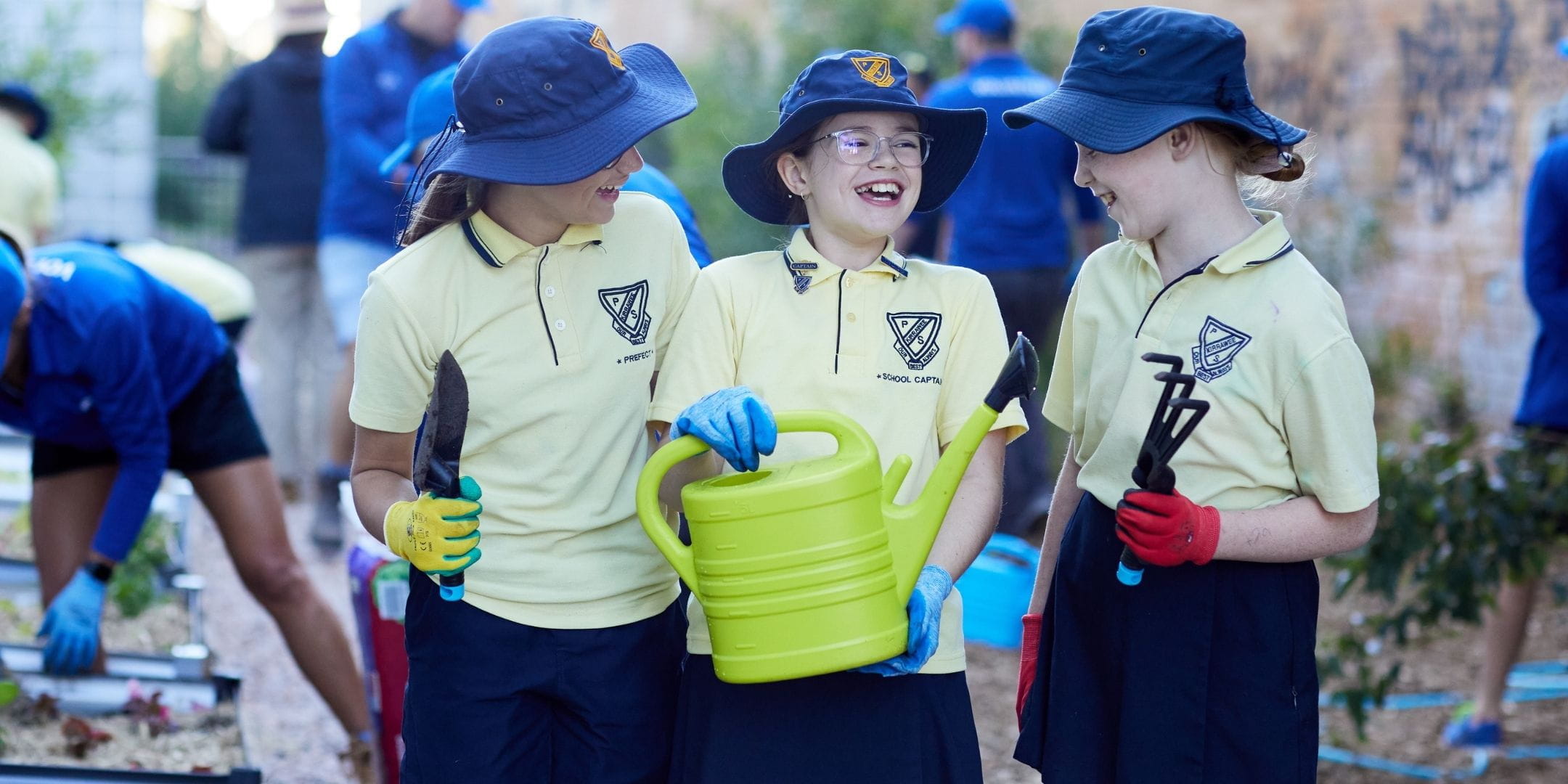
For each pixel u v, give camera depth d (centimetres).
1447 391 2423
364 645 1166
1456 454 1395
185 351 1255
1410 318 2564
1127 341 852
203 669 1484
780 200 910
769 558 743
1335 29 2725
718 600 757
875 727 842
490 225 850
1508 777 1374
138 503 1203
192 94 6131
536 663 863
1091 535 877
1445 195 2481
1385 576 1370
